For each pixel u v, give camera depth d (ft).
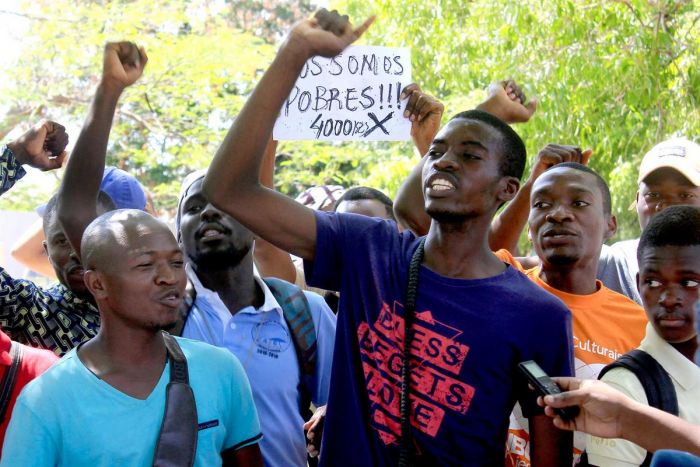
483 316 9.54
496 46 31.24
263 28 58.85
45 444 9.16
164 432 9.34
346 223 10.23
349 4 37.78
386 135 12.96
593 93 29.91
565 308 9.70
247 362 12.01
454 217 9.82
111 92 11.90
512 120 13.61
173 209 54.24
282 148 48.88
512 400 9.64
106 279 9.61
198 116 48.62
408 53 13.00
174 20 43.62
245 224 9.95
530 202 13.17
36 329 12.19
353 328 9.96
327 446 9.85
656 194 14.85
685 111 30.01
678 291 9.58
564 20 29.66
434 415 9.45
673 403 9.35
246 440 10.18
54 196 12.96
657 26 29.68
